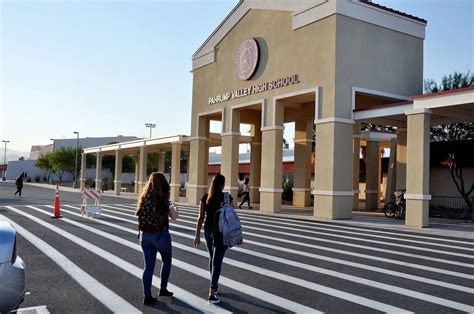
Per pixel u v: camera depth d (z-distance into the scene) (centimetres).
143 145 3931
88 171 8206
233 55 2620
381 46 2088
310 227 1622
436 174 2475
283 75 2231
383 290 716
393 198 2316
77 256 973
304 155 2839
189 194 2958
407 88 2172
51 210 2170
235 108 2586
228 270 854
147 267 631
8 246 492
